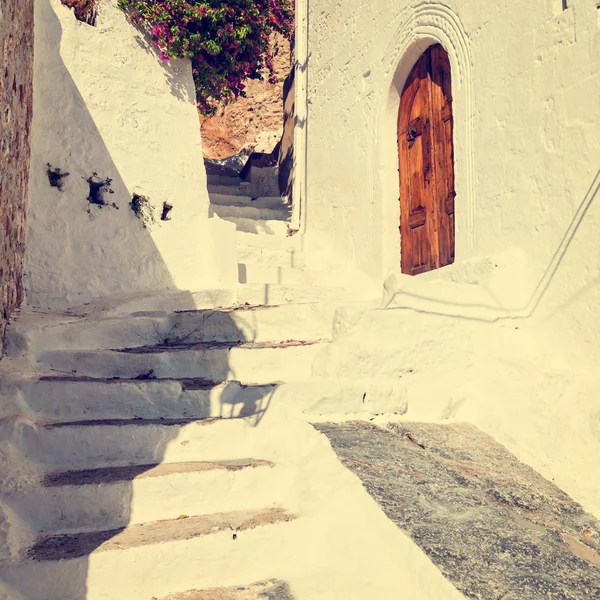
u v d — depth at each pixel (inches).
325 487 132.3
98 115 267.0
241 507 135.0
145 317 211.8
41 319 197.2
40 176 243.8
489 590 97.2
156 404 164.2
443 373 186.2
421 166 274.2
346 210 325.4
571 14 190.5
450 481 137.1
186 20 288.8
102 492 126.1
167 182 287.9
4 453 132.7
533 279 197.6
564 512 135.8
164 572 114.0
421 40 267.4
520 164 206.2
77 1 270.5
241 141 627.2
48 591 107.3
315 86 369.1
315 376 183.3
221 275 280.8
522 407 170.7
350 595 106.3
